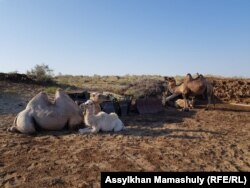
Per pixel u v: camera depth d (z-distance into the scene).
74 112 11.27
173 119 14.48
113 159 8.23
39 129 11.06
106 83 37.88
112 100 14.60
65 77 49.38
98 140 10.04
